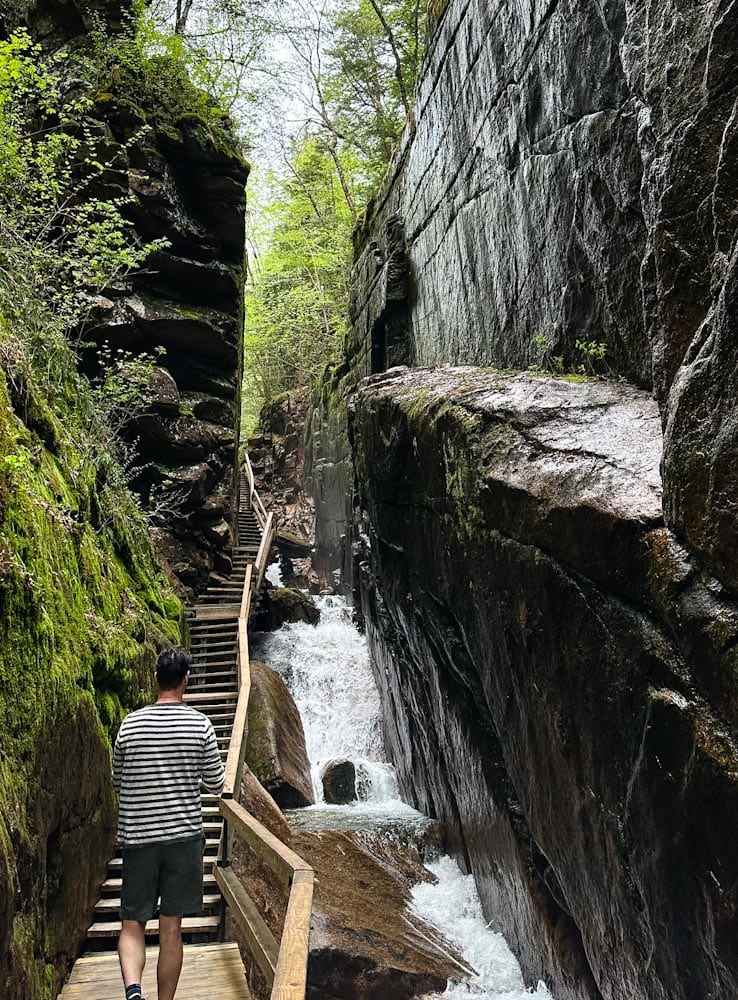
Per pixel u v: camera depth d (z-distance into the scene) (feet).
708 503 13.07
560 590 18.26
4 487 15.16
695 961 14.14
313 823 36.27
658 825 14.51
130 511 33.55
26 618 14.01
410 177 51.06
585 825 17.98
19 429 19.04
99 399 36.04
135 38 48.16
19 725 12.80
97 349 43.60
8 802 11.53
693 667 13.47
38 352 23.72
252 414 136.56
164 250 46.75
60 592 17.04
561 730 18.75
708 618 12.96
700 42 13.97
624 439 18.83
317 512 84.64
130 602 26.22
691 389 13.65
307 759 44.32
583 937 19.62
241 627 39.63
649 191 16.08
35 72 28.25
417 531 31.60
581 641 17.44
